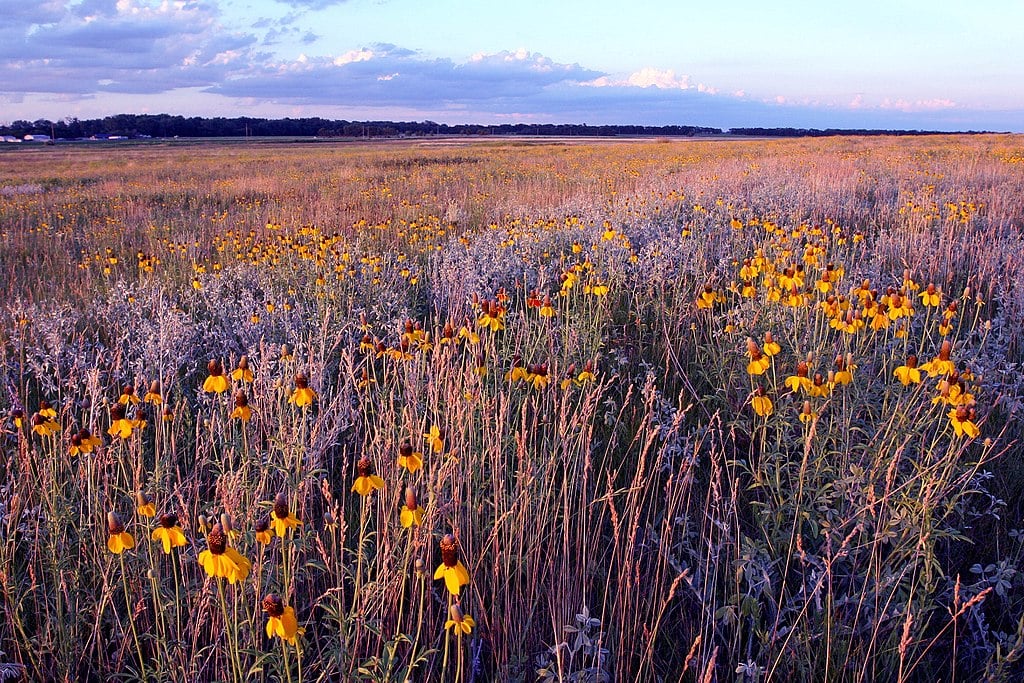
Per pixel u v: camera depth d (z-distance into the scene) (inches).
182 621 123.0
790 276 190.9
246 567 84.3
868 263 303.0
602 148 2096.5
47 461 135.1
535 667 115.6
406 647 118.6
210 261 408.8
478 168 1152.2
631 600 124.6
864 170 719.7
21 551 138.6
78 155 2186.3
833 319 175.8
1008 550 137.6
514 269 311.6
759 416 169.2
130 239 523.5
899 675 102.3
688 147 2011.6
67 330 250.5
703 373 199.5
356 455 160.1
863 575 125.6
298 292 319.6
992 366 181.3
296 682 111.0
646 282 271.6
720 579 133.0
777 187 544.1
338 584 119.2
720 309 254.7
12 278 366.9
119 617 123.8
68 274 393.7
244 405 123.7
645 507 149.8
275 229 502.6
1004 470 156.3
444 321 280.1
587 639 109.7
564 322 239.8
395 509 126.2
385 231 474.6
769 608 126.0
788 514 138.9
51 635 117.6
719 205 434.3
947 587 123.2
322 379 185.2
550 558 129.2
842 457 143.6
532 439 159.0
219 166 1455.5
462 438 142.8
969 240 356.2
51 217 623.8
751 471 144.6
